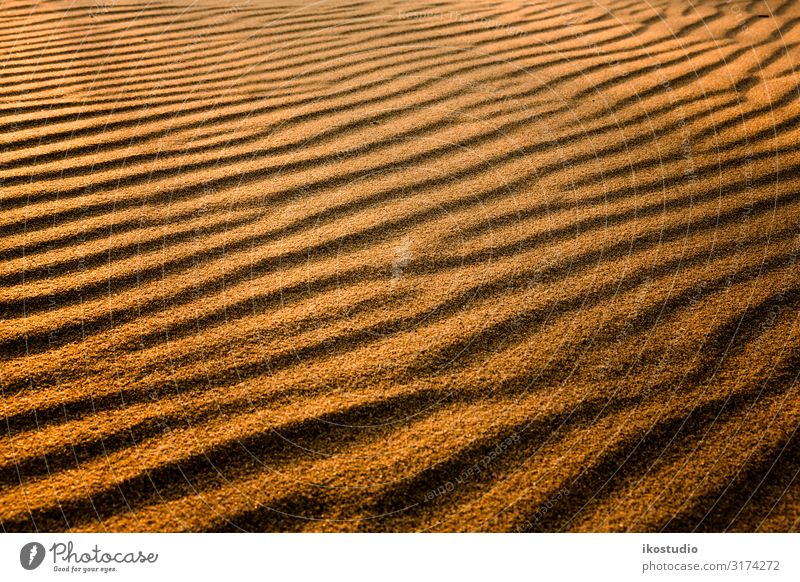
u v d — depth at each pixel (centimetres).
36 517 115
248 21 335
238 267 171
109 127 233
